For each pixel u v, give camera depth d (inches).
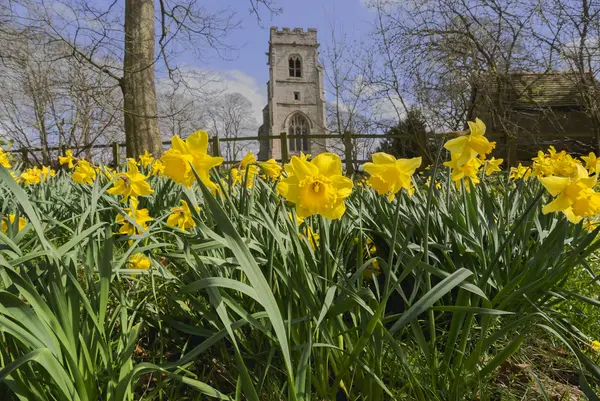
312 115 1967.3
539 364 65.2
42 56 469.4
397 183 47.8
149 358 63.4
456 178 62.0
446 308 49.6
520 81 404.2
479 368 60.2
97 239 64.7
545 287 60.2
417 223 76.0
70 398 38.2
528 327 49.4
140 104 432.1
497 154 437.4
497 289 65.8
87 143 533.6
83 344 42.5
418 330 52.3
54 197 114.8
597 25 316.5
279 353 55.9
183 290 40.0
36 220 40.6
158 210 122.2
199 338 66.8
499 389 56.2
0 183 106.5
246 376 39.1
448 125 433.1
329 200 43.8
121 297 54.9
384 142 530.3
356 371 55.1
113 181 79.1
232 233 37.5
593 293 84.6
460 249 65.6
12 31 432.1
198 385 43.1
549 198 81.3
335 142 542.0
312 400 53.6
